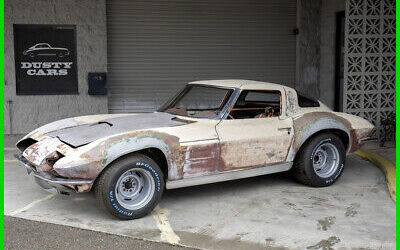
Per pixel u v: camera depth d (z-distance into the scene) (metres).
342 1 9.22
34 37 8.76
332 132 6.12
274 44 10.09
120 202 4.60
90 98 9.03
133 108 9.52
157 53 9.47
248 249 4.04
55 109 8.91
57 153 4.62
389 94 8.49
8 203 5.23
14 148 8.36
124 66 9.36
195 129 5.07
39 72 8.85
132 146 4.54
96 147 4.43
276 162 5.58
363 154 7.48
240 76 9.98
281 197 5.48
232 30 9.80
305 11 10.07
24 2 8.55
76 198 5.43
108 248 4.04
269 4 9.94
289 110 5.81
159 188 4.79
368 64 8.37
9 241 4.18
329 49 9.87
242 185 5.98
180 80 9.65
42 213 4.91
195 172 5.00
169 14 9.42
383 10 8.22
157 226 4.55
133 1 9.22
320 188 5.87
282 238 4.27
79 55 8.88
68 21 8.76
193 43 9.62
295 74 10.30
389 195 5.58
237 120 5.39
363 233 4.39
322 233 4.39
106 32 9.02
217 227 4.54
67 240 4.21
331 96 9.85
